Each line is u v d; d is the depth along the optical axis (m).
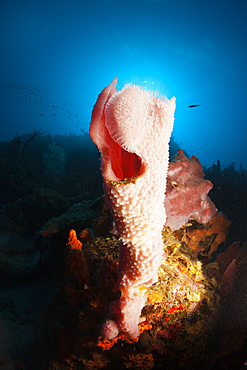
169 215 2.16
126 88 0.62
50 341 2.14
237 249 2.28
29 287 3.93
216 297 1.98
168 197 2.15
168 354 1.73
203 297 1.89
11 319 3.11
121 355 1.71
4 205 7.48
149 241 0.90
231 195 5.42
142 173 0.75
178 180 2.30
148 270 0.94
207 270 2.25
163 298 1.65
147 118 0.71
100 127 0.72
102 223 2.45
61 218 3.48
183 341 1.74
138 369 1.70
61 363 1.99
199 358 1.78
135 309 1.12
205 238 3.02
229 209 5.03
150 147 0.73
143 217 0.81
